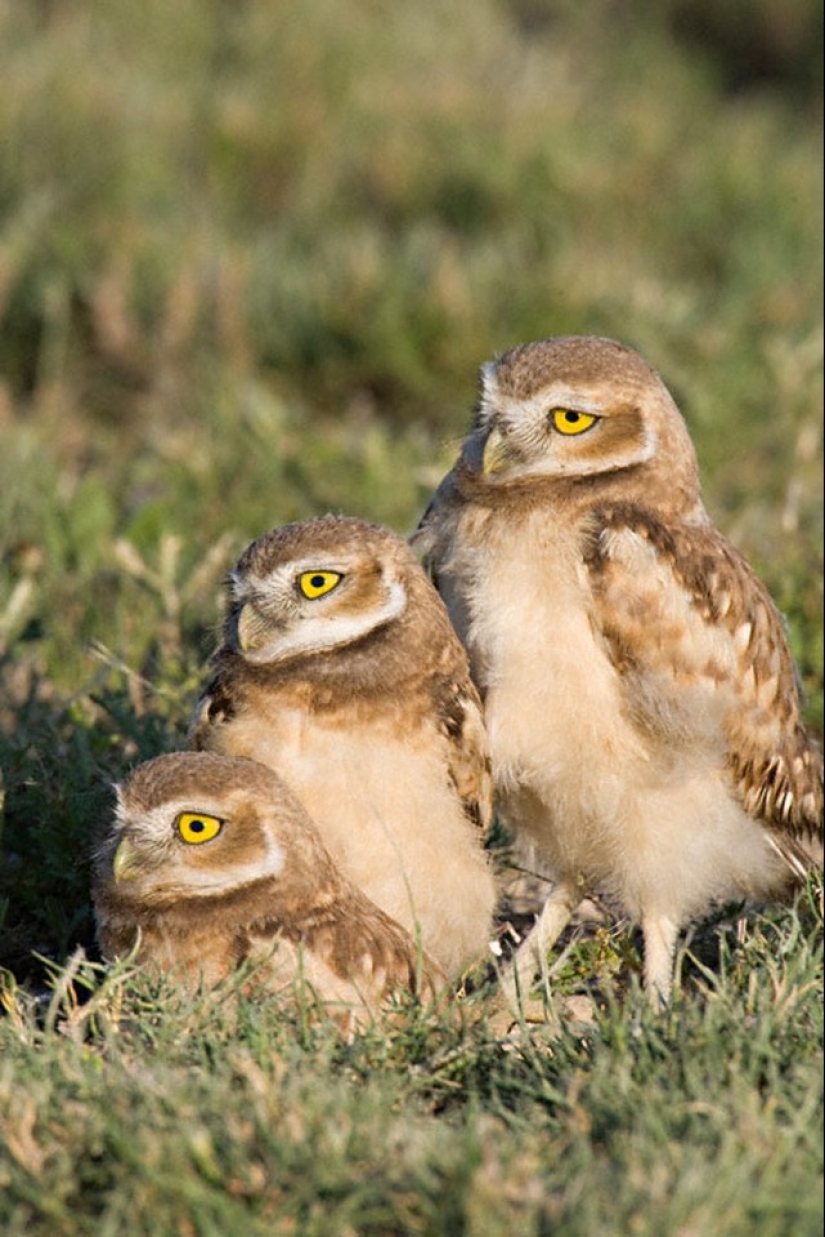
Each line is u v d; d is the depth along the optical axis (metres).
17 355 20.58
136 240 21.61
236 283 20.55
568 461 9.71
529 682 9.55
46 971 9.38
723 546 10.24
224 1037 7.46
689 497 10.08
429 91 27.41
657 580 9.54
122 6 30.09
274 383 19.95
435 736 9.16
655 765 9.65
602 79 32.81
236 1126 6.48
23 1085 6.92
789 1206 5.96
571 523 9.59
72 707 11.36
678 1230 5.81
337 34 29.56
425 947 9.23
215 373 19.44
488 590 9.59
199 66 28.86
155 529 14.92
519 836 10.29
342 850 9.09
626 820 9.73
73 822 9.93
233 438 17.06
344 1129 6.46
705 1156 6.30
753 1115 6.45
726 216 25.34
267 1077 6.82
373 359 19.94
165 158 25.17
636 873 9.84
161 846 8.45
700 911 10.13
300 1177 6.20
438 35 31.64
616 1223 5.82
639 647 9.54
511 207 24.89
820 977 8.12
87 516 14.69
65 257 21.14
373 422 19.20
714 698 9.79
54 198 22.58
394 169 25.33
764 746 10.20
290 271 21.02
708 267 24.31
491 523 9.67
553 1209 5.98
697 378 18.47
